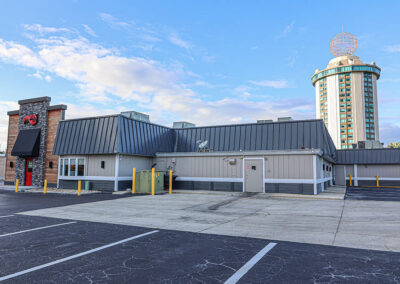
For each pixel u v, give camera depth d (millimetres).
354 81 154375
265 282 4406
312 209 12570
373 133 152500
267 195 18516
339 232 7918
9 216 10688
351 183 33375
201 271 4902
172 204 14281
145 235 7586
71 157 23172
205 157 22406
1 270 4957
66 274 4766
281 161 19859
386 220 9797
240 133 24344
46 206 13516
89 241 6953
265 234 7688
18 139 26781
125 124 21719
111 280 4504
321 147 21172
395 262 5332
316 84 171375
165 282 4422
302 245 6547
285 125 23031
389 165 32281
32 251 6102
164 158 24047
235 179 21172
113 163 21141
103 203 14656
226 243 6746
